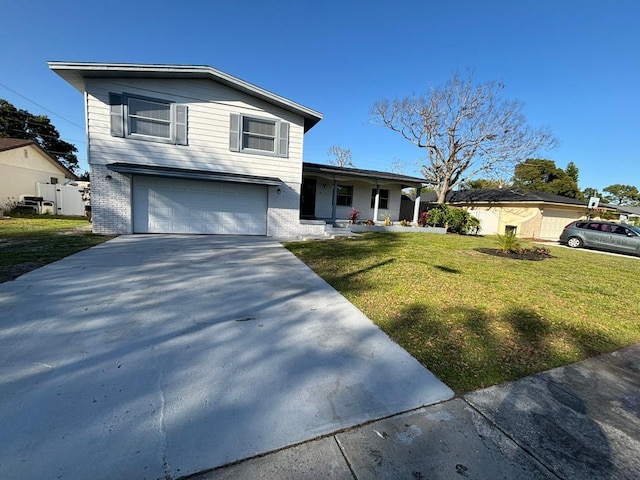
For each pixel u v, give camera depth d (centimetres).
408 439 192
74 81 929
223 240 959
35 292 414
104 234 941
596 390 257
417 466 172
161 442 178
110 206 945
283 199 1141
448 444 189
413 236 1324
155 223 1005
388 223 1555
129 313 361
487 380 263
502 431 203
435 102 2066
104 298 405
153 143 961
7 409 196
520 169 3622
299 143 1141
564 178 3609
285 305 417
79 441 174
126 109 924
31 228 1080
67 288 436
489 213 2064
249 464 168
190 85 985
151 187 988
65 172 2230
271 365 268
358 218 1656
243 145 1067
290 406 216
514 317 409
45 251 664
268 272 588
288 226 1159
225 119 1033
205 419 198
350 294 477
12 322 323
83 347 280
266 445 181
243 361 272
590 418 220
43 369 243
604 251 1350
